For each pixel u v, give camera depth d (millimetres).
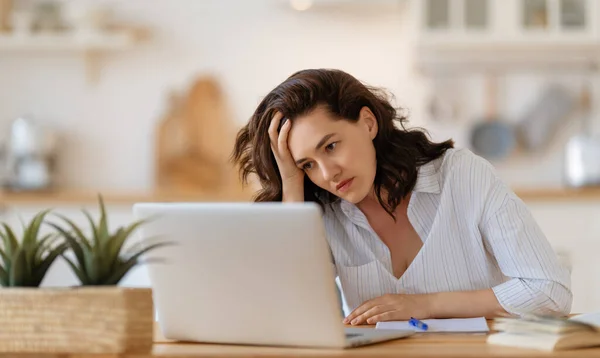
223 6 5344
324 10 5309
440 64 5312
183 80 5352
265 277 1693
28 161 5117
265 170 2320
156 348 1748
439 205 2305
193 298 1796
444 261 2305
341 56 5305
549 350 1626
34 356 1644
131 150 5363
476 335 1883
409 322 2039
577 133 5305
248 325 1755
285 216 1627
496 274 2379
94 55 5340
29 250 1709
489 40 4965
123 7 5348
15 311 1653
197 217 1714
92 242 1706
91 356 1620
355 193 2189
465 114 5324
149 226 1786
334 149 2158
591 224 4668
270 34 5324
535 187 5258
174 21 5344
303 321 1698
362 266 2340
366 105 2236
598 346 1691
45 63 5395
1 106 5395
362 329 1909
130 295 1619
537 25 4973
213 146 5320
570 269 2408
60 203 4797
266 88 5328
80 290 1626
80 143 5367
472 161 2305
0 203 4801
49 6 5281
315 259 1637
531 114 5297
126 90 5363
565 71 5312
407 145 2316
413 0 4969
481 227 2262
